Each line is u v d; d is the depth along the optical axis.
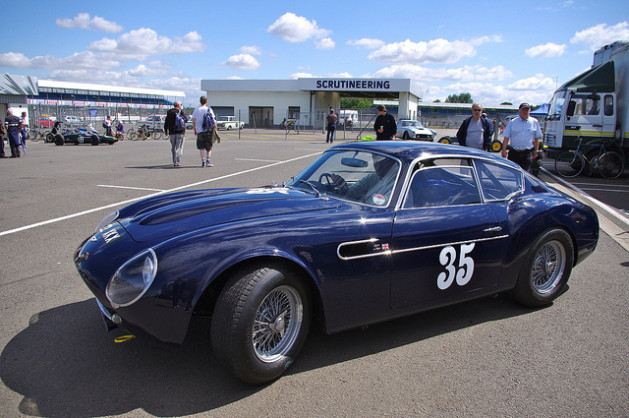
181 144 11.71
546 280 3.63
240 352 2.30
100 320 3.21
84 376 2.54
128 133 26.38
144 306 2.25
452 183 3.21
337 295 2.62
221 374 2.59
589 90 11.84
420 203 3.00
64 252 4.68
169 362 2.71
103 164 12.29
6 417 2.19
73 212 6.44
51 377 2.53
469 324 3.33
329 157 3.68
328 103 52.16
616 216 7.12
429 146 3.34
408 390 2.49
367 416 2.27
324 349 2.93
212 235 2.41
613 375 2.69
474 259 3.13
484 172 3.41
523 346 3.01
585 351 2.96
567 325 3.33
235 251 2.33
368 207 2.91
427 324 3.32
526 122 7.50
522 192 3.55
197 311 2.58
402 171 3.03
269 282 2.36
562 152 12.16
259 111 49.81
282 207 2.87
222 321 2.29
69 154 15.45
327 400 2.38
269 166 11.98
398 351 2.92
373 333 3.16
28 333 3.01
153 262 2.29
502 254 3.26
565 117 12.02
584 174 12.38
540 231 3.42
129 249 2.49
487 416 2.29
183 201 3.20
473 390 2.51
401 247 2.79
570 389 2.54
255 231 2.46
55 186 8.55
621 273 4.48
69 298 3.58
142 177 9.77
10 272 4.11
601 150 11.68
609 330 3.26
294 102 48.47
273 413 2.27
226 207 2.89
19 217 6.13
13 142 14.16
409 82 44.47
